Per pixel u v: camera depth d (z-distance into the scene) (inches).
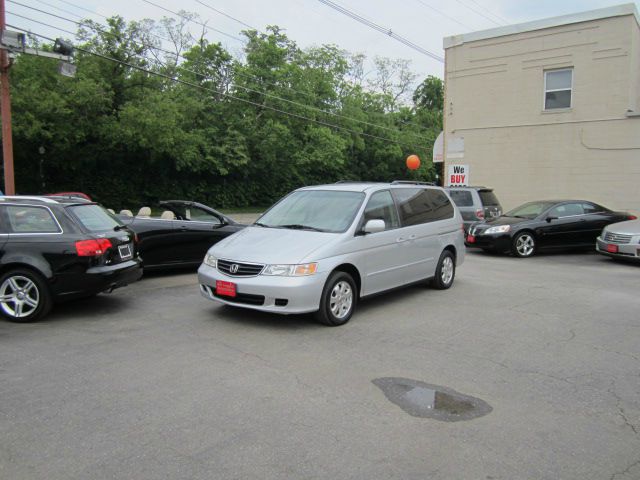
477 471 126.0
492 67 758.5
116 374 183.5
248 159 1529.3
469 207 589.6
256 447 135.0
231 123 1520.7
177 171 1544.0
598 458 133.5
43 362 194.7
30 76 1021.2
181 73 1446.9
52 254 246.4
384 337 234.4
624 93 663.1
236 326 245.9
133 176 1445.6
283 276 234.1
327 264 243.0
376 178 2169.0
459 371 193.9
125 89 1250.0
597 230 546.6
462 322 264.1
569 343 231.8
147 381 177.5
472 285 367.2
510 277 404.5
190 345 216.8
